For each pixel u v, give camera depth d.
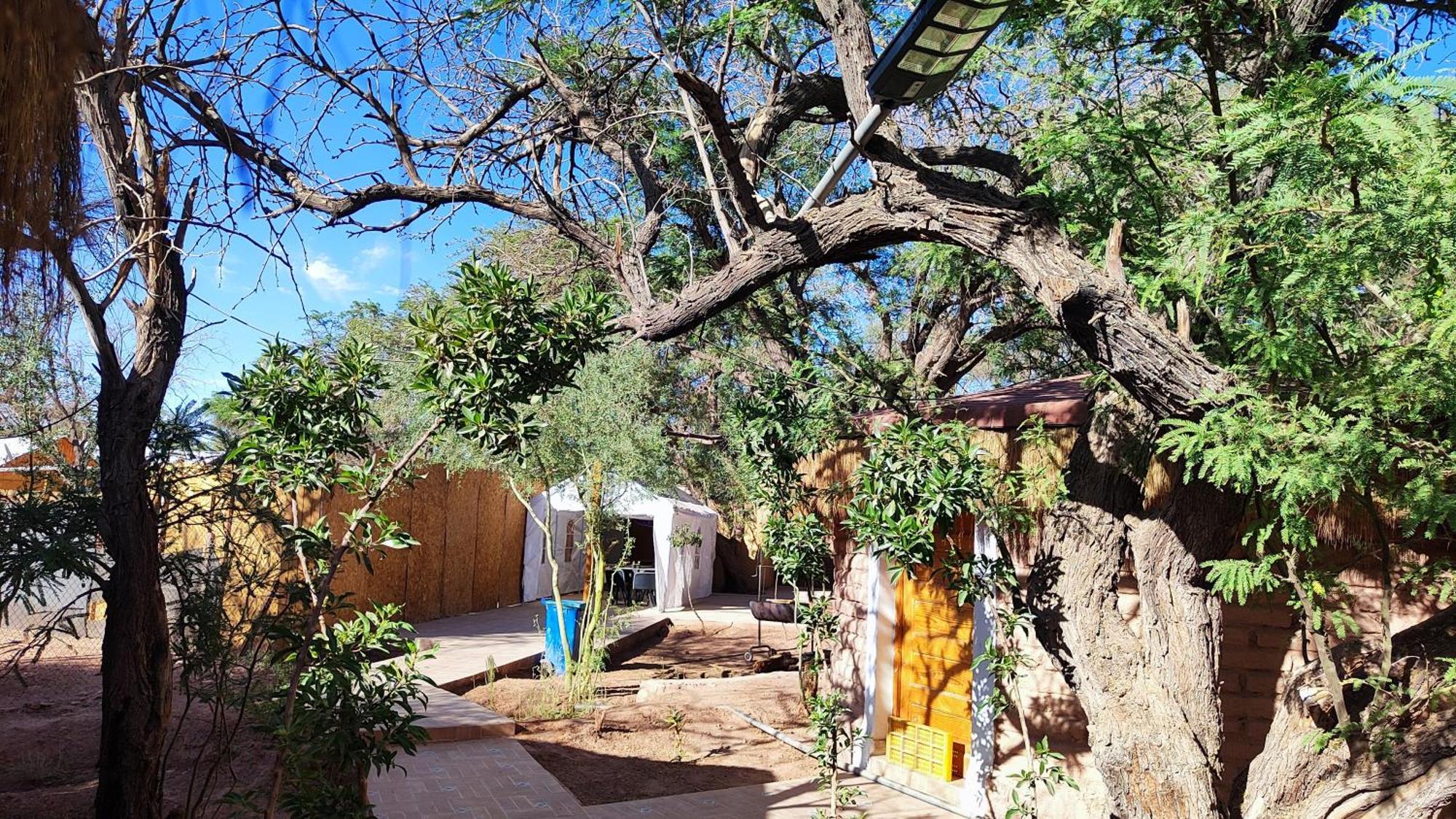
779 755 9.94
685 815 7.93
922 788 8.35
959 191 4.73
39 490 4.66
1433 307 3.67
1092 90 5.59
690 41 7.44
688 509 25.78
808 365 7.80
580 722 11.48
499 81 7.42
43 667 13.09
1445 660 3.91
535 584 25.95
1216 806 4.40
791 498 9.22
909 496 5.84
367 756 4.40
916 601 8.98
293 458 4.61
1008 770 7.47
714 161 10.07
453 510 22.08
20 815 6.96
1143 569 4.78
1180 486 4.69
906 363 7.59
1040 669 7.36
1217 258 4.05
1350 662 4.36
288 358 4.77
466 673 13.88
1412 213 3.37
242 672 5.78
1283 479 3.55
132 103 4.69
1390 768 3.90
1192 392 3.98
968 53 3.70
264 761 8.17
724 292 5.54
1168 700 4.55
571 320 4.71
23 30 2.90
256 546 5.26
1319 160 3.57
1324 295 3.95
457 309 4.71
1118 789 4.61
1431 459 3.69
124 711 4.54
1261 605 6.15
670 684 13.23
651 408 16.08
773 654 16.09
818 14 6.73
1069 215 5.19
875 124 4.32
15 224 2.99
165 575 4.82
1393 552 5.18
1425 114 3.37
